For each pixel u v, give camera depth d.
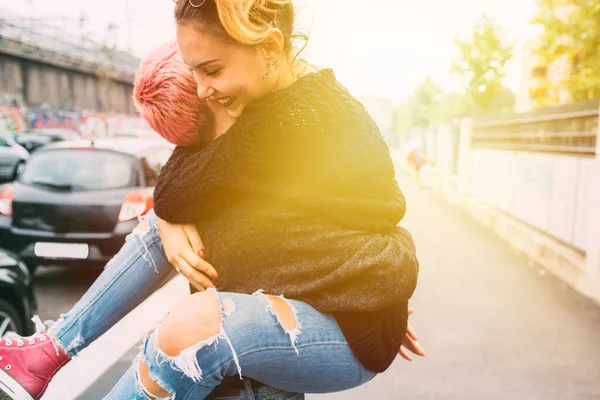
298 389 1.21
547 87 12.66
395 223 1.28
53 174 6.04
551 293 6.22
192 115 1.14
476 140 14.58
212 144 1.13
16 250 5.89
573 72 11.64
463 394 3.76
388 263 1.13
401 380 3.97
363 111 1.23
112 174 6.06
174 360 1.02
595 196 6.52
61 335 1.32
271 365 1.11
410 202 15.96
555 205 8.12
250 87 1.08
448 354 4.43
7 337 1.32
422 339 4.76
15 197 5.96
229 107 1.13
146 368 1.05
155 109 1.14
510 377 4.02
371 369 1.22
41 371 1.30
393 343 1.25
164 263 1.36
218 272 1.17
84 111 35.03
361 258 1.12
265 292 1.14
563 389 3.83
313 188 1.13
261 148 1.09
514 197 10.47
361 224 1.15
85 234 5.86
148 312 4.98
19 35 28.81
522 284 6.61
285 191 1.11
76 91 34.47
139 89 1.16
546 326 5.10
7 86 28.28
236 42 1.03
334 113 1.13
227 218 1.16
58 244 5.86
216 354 1.04
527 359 4.34
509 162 11.06
